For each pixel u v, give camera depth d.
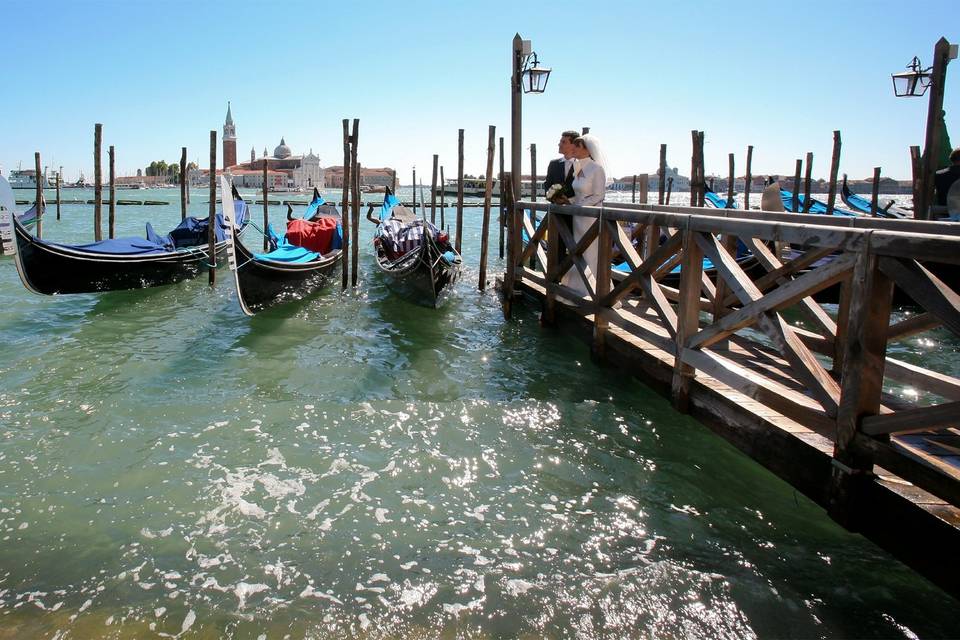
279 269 8.81
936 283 2.44
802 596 2.87
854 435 2.83
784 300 3.27
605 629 2.68
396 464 4.14
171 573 3.04
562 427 4.71
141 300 9.54
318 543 3.28
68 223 27.55
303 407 5.09
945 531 2.45
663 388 4.70
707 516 3.53
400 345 7.08
